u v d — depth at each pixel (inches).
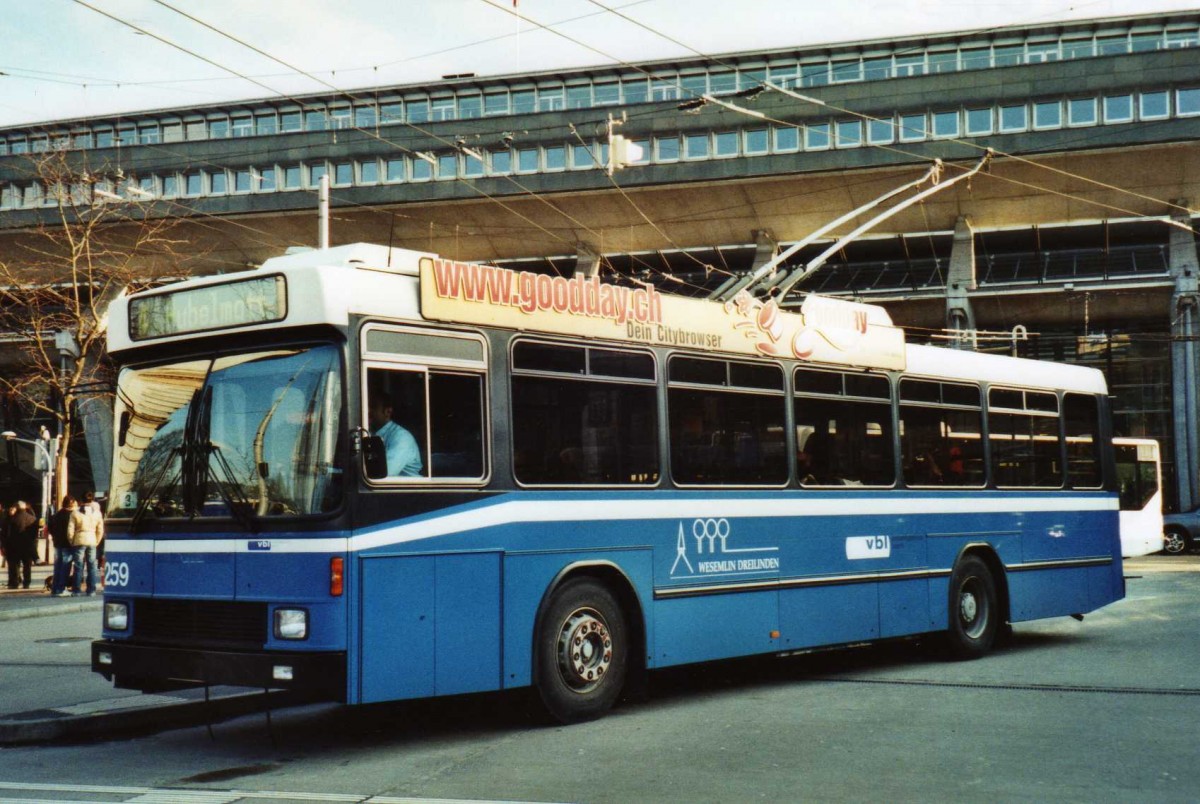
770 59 2030.0
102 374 1053.2
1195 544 1381.6
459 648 308.0
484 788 257.4
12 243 2092.8
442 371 313.6
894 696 386.9
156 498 313.1
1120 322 2009.1
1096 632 584.7
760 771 272.1
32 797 254.4
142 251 1338.6
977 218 1935.3
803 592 414.6
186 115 2320.4
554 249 2140.7
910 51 1999.3
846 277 2107.5
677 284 2197.3
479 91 2180.1
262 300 300.0
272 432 298.4
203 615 301.9
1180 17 1878.7
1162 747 298.7
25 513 958.4
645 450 365.7
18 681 443.8
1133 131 1765.5
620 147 912.3
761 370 410.6
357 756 299.4
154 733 340.8
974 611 492.4
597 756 291.3
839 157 1879.9
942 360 493.0
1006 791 251.4
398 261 317.4
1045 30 1940.2
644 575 360.2
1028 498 526.6
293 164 2127.2
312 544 286.7
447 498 309.0
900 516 459.8
